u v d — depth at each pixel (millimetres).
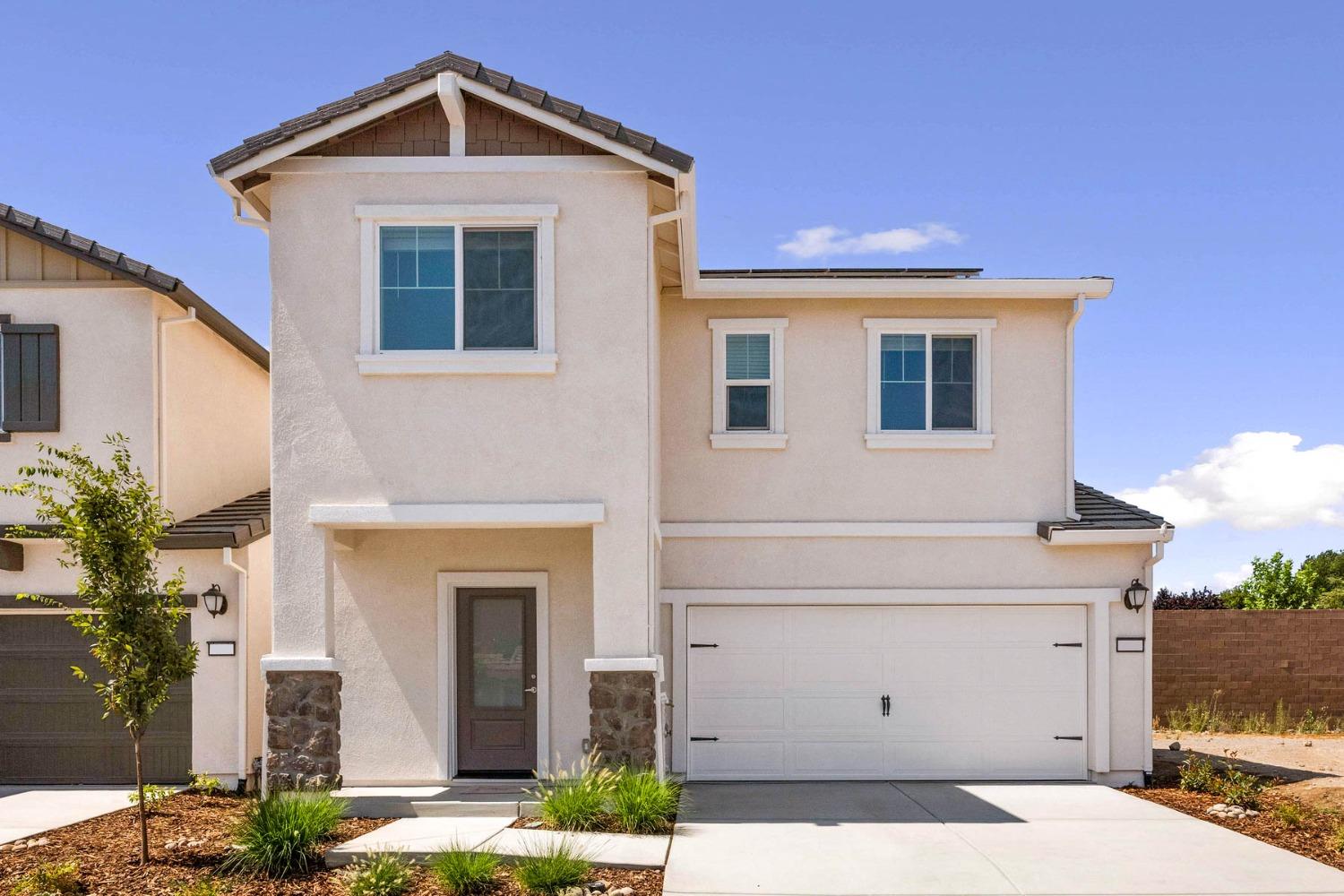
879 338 14703
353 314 11484
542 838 10000
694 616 14438
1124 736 14086
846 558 14461
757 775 14281
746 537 14445
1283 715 18656
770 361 14703
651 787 10594
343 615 13312
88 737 13680
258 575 14133
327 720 11133
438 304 11586
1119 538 13969
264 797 10688
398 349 11547
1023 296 14445
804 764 14312
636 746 11117
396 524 11383
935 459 14570
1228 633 19031
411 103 11406
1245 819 11547
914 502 14508
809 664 14414
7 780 13625
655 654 12062
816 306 14695
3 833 10758
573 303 11508
